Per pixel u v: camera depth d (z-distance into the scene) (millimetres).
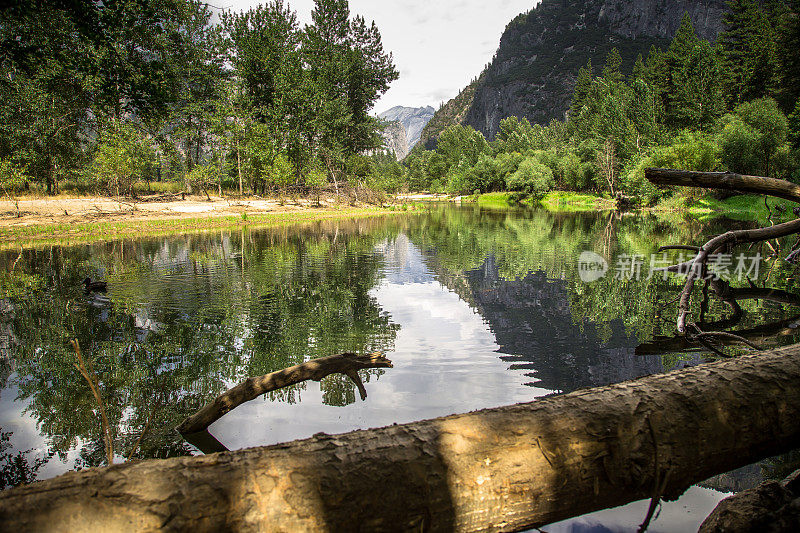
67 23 6047
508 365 4988
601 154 56219
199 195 39000
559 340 5941
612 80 84562
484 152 105500
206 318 7098
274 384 3633
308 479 1418
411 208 46406
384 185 49438
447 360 5156
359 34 46719
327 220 31359
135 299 8445
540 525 1672
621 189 53125
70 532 1218
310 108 40094
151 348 5531
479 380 4516
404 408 3809
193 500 1314
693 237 17922
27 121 28000
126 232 22062
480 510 1550
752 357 2312
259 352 5406
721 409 1925
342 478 1442
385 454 1533
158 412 3756
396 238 20094
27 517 1212
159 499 1304
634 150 51656
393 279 10711
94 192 34438
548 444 1654
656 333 6133
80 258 13875
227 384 4391
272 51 39188
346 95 46469
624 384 2041
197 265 12633
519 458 1600
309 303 8195
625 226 23750
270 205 38219
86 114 29172
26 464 2922
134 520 1264
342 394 4160
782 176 34062
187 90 35906
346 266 12570
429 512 1492
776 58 47094
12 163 27594
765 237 5191
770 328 5902
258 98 40625
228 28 38281
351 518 1417
